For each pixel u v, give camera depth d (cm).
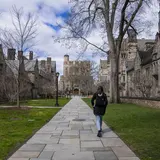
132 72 5519
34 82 6269
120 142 798
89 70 10006
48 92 6725
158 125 1129
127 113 1741
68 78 11088
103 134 943
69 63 13125
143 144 753
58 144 775
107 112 1847
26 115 1694
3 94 3375
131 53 6078
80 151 687
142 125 1140
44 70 8850
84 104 3284
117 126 1130
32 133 967
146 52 4850
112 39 3105
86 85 10000
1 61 3022
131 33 3300
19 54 2486
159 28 3734
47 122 1326
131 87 5159
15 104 3147
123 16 3105
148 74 4166
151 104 2380
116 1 3084
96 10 3117
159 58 3672
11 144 766
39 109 2258
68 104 3281
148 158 605
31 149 709
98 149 708
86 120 1421
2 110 2105
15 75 3050
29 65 6253
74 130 1051
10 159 609
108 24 3075
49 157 627
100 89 969
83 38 3161
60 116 1650
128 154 649
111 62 3122
